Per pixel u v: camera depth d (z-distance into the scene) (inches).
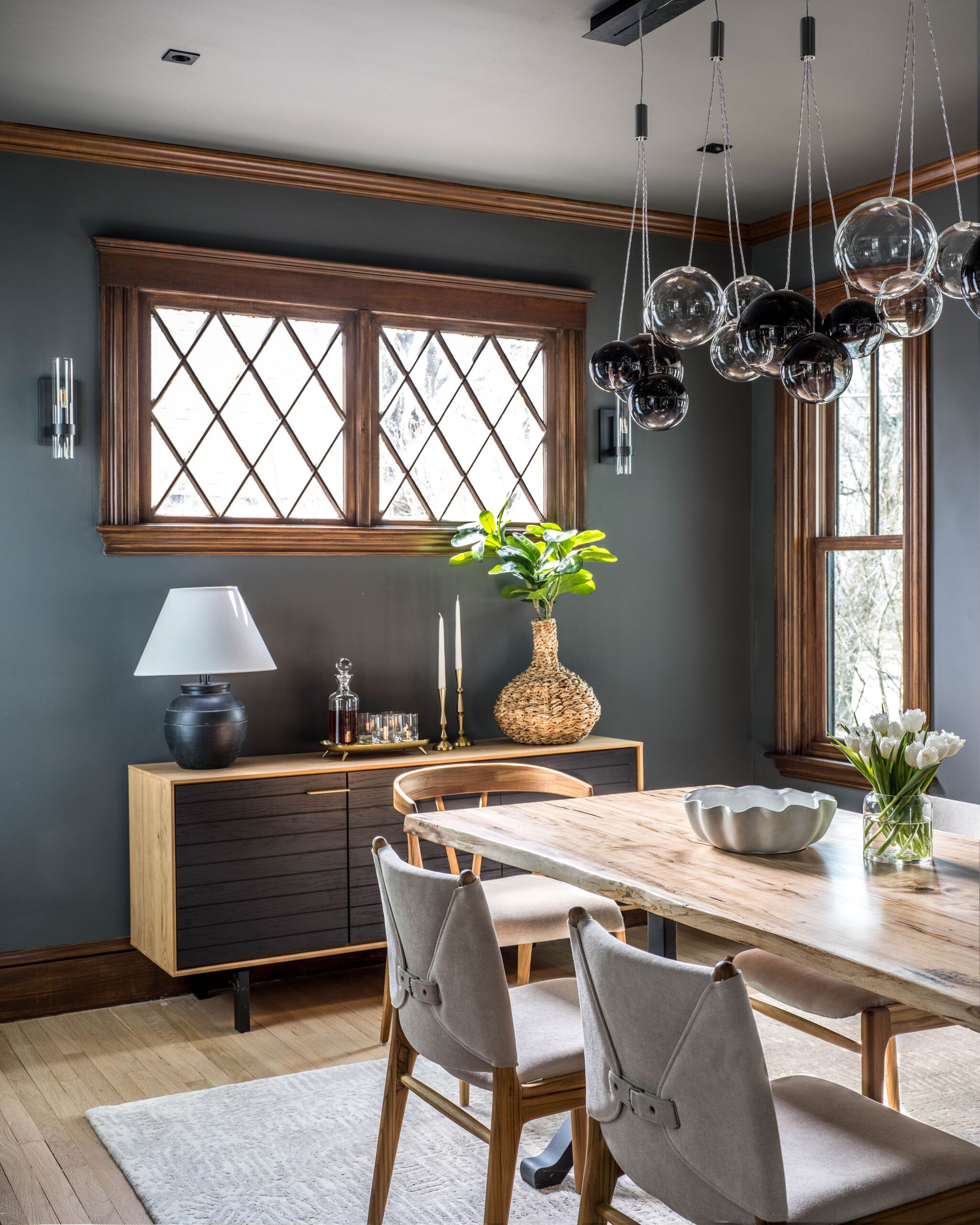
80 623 157.8
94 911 158.4
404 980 89.8
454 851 141.6
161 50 132.1
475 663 184.4
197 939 145.0
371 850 156.8
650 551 199.0
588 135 160.2
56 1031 148.5
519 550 175.3
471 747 173.8
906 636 177.3
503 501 188.2
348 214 174.4
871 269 84.9
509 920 122.3
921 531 174.4
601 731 194.2
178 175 163.2
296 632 170.9
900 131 159.0
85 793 158.2
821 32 128.9
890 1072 107.7
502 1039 83.3
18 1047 142.6
